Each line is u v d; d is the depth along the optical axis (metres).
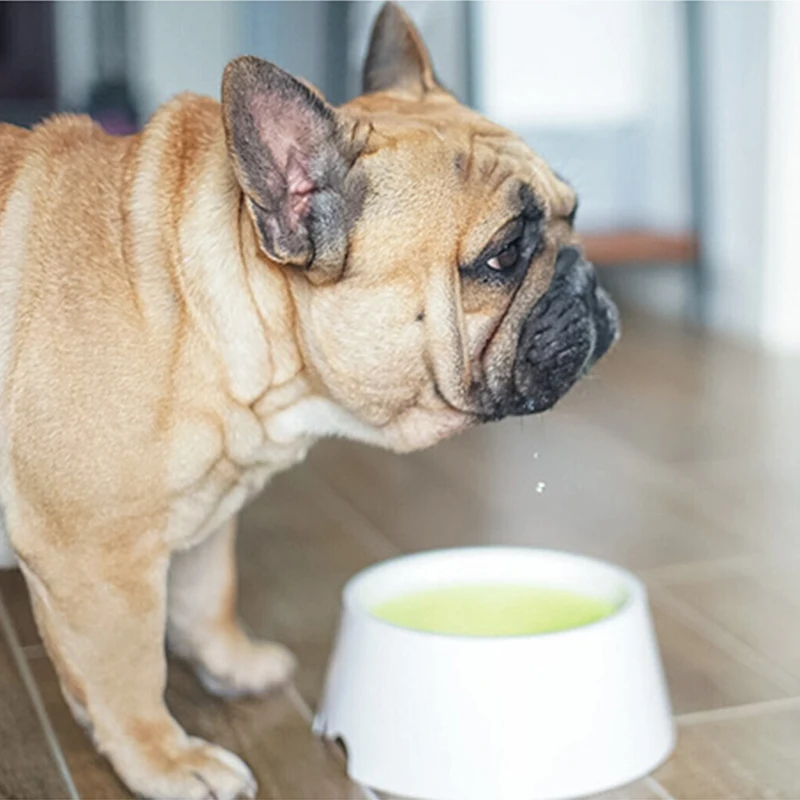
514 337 1.00
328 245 0.96
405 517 1.50
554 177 1.02
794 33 2.08
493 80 2.37
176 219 0.99
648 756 1.03
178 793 1.02
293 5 2.39
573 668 1.01
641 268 2.30
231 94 0.93
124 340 0.97
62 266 0.98
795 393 1.88
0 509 0.99
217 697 1.15
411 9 2.34
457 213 0.98
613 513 1.49
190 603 1.13
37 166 1.00
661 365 2.03
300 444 1.04
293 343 0.99
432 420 1.02
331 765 1.06
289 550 1.42
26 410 0.97
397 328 0.98
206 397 0.98
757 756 1.06
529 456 1.66
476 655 1.00
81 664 1.01
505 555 1.14
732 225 2.21
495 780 1.00
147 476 0.98
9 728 1.12
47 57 2.18
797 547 1.39
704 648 1.20
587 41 2.37
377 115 1.02
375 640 1.03
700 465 1.61
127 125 2.17
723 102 2.20
